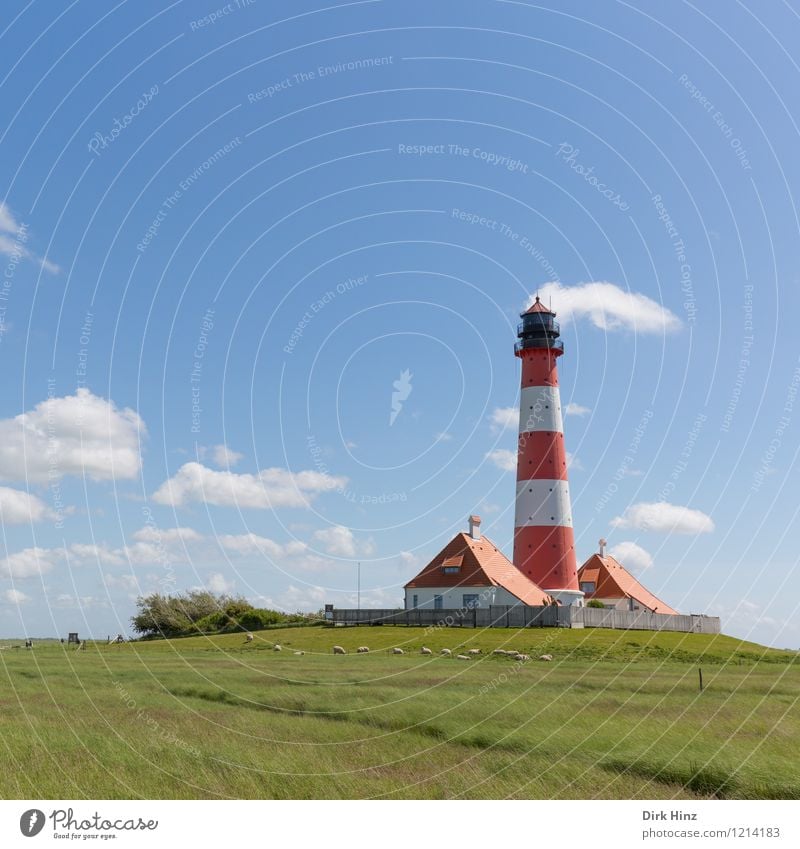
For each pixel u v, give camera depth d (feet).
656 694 102.99
